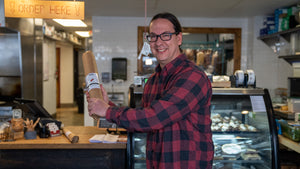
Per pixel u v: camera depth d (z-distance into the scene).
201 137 1.27
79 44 9.99
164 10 5.48
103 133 2.65
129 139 2.24
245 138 2.43
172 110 1.16
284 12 5.10
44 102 7.09
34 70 5.64
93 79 1.36
